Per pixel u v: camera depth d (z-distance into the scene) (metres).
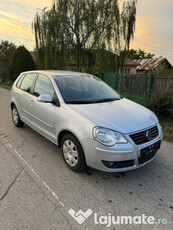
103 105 3.06
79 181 2.66
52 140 3.23
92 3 11.70
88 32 12.40
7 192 2.36
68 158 2.89
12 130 4.64
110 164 2.34
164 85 7.66
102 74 10.82
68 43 12.06
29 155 3.38
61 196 2.34
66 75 3.64
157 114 6.92
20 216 2.00
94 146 2.36
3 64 24.81
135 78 8.84
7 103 8.31
